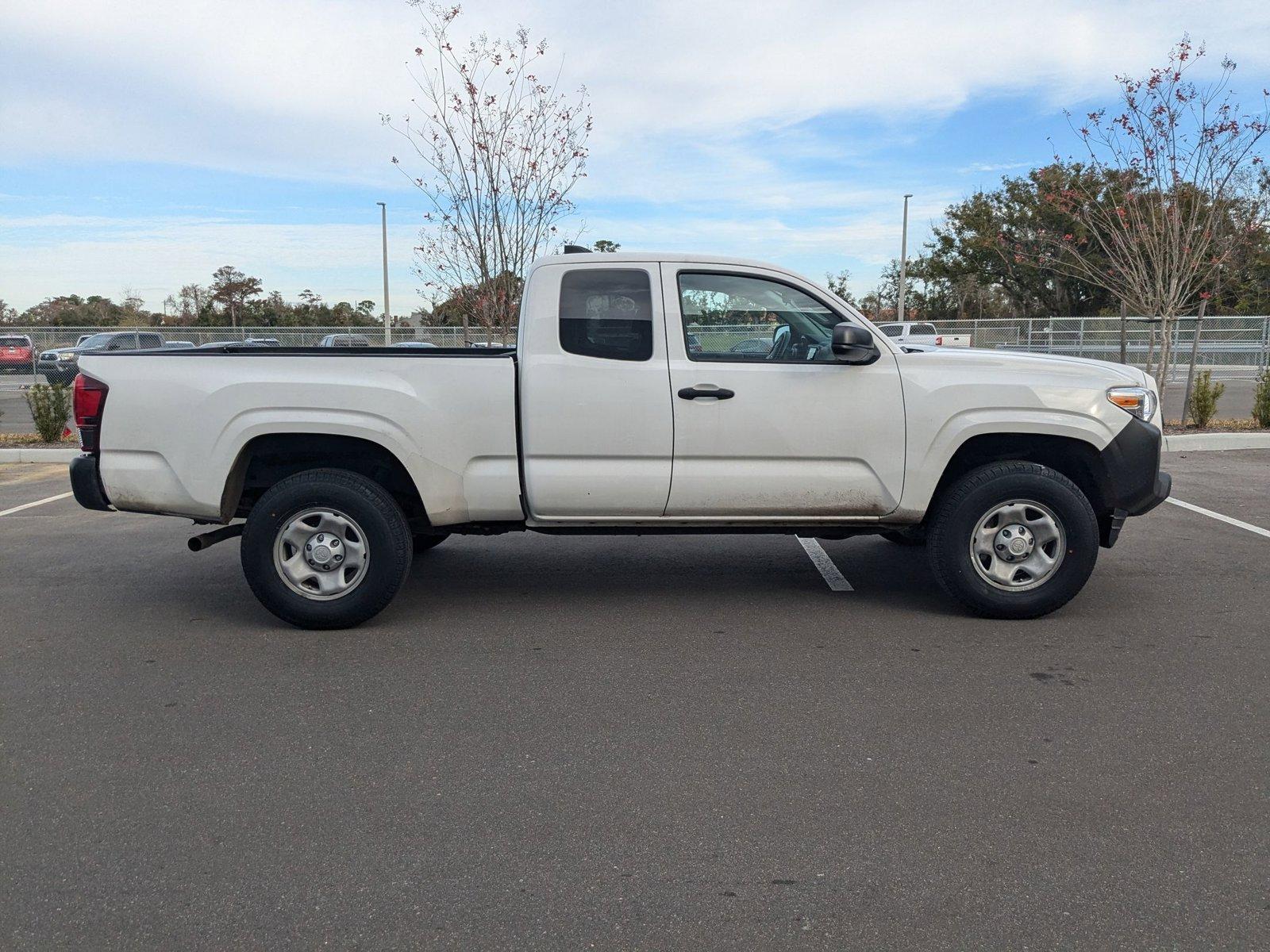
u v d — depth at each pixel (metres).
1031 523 5.25
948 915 2.68
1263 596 5.75
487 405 5.14
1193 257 13.62
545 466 5.18
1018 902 2.73
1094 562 5.21
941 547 5.29
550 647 4.95
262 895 2.80
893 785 3.43
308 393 5.07
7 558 7.01
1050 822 3.16
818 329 5.28
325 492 5.11
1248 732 3.84
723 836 3.10
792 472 5.24
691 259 5.24
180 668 4.68
